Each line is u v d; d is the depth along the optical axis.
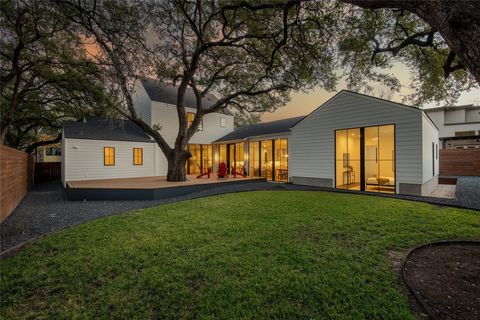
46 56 8.77
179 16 9.02
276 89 11.44
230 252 3.34
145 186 9.09
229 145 17.73
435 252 3.30
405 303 2.12
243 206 6.52
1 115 9.19
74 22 7.34
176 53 9.51
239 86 12.45
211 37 10.31
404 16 6.75
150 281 2.60
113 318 2.06
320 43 7.52
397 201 7.03
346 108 10.18
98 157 13.09
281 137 13.34
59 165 16.69
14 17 7.52
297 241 3.74
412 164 8.27
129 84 7.84
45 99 12.05
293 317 2.00
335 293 2.31
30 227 5.03
